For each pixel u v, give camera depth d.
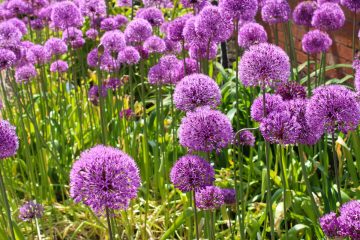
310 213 1.82
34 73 2.36
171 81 2.12
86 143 2.49
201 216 1.80
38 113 2.70
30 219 1.84
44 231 2.05
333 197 1.85
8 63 1.99
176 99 1.63
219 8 1.90
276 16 2.27
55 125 2.46
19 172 2.53
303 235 1.89
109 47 2.20
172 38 2.01
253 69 1.53
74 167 1.31
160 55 2.77
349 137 2.11
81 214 2.13
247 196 2.02
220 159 2.29
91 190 1.28
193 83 1.62
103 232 2.04
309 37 2.19
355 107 1.45
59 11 2.34
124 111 2.29
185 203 1.91
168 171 2.16
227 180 2.06
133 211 2.07
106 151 1.32
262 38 2.03
